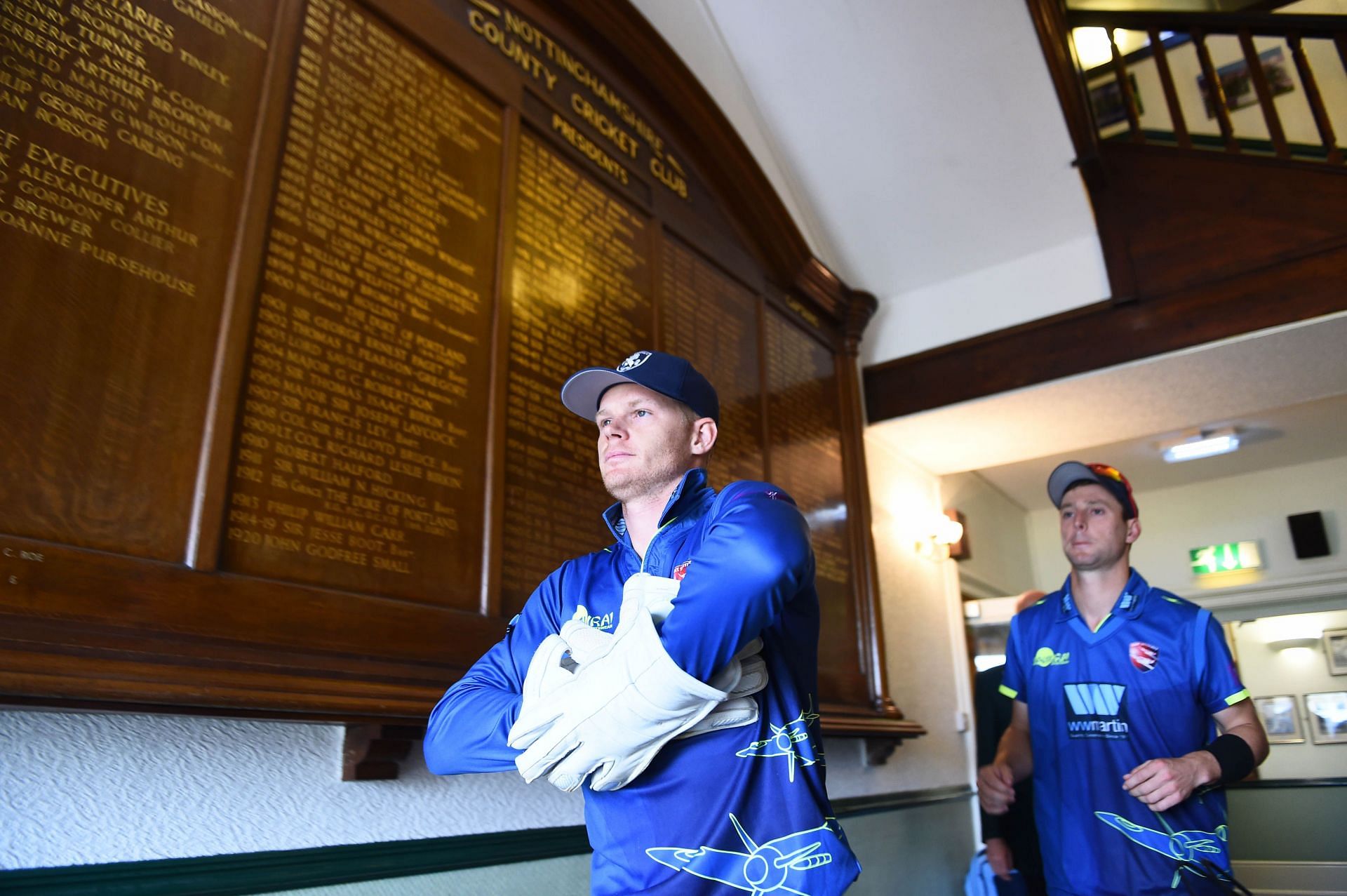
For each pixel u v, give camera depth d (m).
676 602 0.89
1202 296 3.69
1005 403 4.17
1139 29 4.19
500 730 0.99
